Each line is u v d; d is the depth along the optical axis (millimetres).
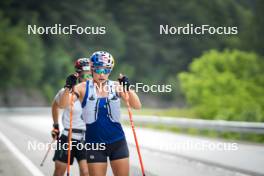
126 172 23938
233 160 49094
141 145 64938
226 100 133250
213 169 43750
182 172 42062
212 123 78000
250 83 179500
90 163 23828
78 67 27984
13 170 42688
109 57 23781
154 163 48062
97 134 23781
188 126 85250
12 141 70438
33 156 53188
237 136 86000
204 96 175500
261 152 56281
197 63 197500
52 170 42656
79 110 28672
